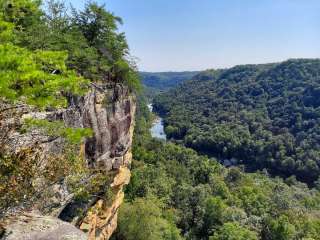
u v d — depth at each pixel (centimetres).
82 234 1186
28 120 1264
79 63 2306
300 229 6469
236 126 15550
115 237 4172
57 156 1478
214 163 11019
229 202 7719
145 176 7338
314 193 9512
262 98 18250
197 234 6359
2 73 853
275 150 12488
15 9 1236
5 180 1159
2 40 998
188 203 7069
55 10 2741
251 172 12244
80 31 2670
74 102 1816
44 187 1410
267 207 7662
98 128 2109
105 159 2244
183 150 11462
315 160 11481
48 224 1173
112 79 2497
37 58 1119
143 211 4422
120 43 2730
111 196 2394
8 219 1155
